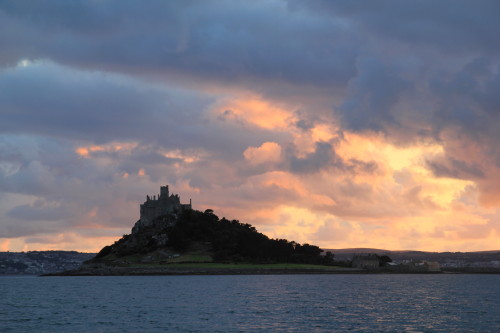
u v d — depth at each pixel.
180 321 114.00
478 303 153.62
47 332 100.94
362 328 103.12
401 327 104.44
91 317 122.69
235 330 101.25
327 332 98.50
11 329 104.88
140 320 116.31
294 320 114.44
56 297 186.50
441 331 99.81
